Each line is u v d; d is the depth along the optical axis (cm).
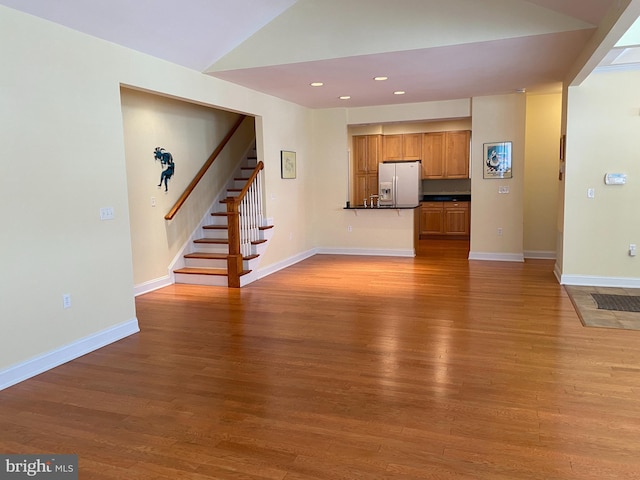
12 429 246
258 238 633
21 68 307
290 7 458
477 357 332
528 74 534
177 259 605
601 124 517
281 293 534
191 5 382
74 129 346
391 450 219
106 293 378
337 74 514
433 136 977
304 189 766
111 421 252
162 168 575
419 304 475
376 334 386
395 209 768
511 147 689
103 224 374
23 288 311
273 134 654
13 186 303
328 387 289
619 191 521
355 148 1009
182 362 336
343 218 800
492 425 240
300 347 360
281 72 500
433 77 538
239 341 377
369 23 437
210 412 261
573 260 545
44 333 325
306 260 752
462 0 408
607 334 374
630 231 524
